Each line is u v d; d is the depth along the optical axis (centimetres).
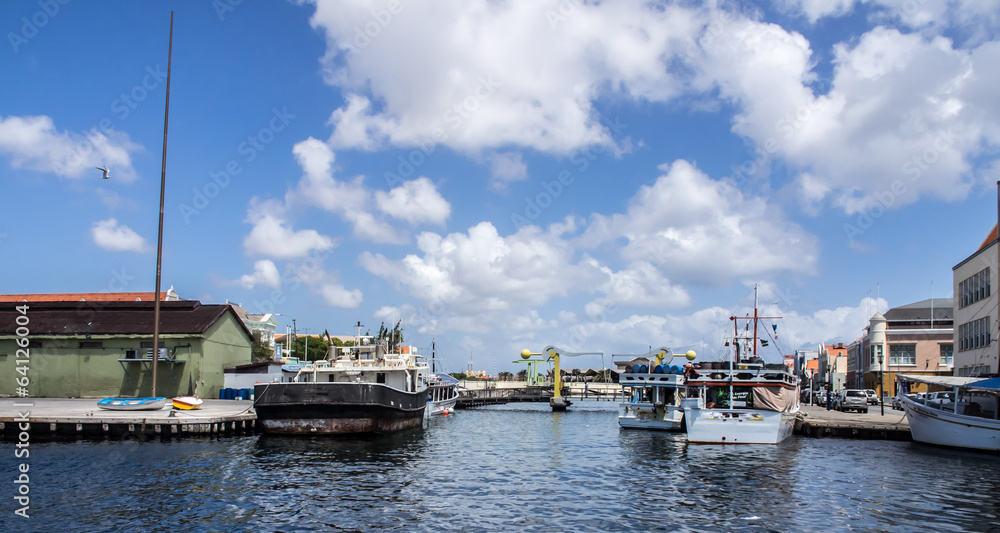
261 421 3391
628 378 4647
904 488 2280
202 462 2598
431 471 2556
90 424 3303
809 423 4056
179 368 5322
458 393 7856
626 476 2502
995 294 4347
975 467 2742
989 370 4434
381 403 3503
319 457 2800
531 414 6531
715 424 3484
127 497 1991
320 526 1716
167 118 3531
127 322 5481
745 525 1784
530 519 1822
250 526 1705
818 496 2144
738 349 4544
